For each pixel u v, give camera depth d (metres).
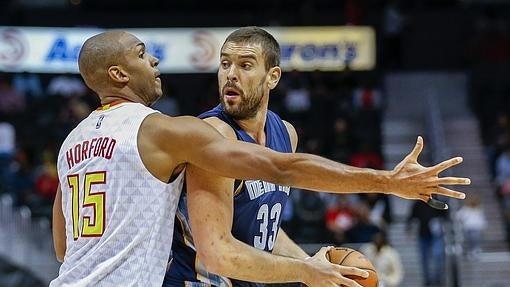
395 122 25.61
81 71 5.20
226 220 4.93
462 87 27.22
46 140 23.48
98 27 29.00
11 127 22.58
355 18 27.64
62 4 30.11
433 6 30.45
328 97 24.72
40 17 28.94
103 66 5.09
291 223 18.72
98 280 4.80
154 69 5.23
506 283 18.59
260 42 5.29
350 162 21.88
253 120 5.42
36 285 17.64
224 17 28.97
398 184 4.56
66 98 25.45
